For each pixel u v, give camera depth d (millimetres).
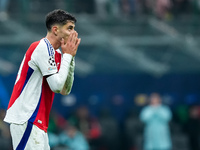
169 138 45656
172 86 55344
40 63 14391
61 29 14734
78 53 43281
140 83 54781
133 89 54594
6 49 41062
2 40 39656
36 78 14594
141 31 43156
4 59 43188
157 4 44062
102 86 53625
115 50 43250
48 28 14906
